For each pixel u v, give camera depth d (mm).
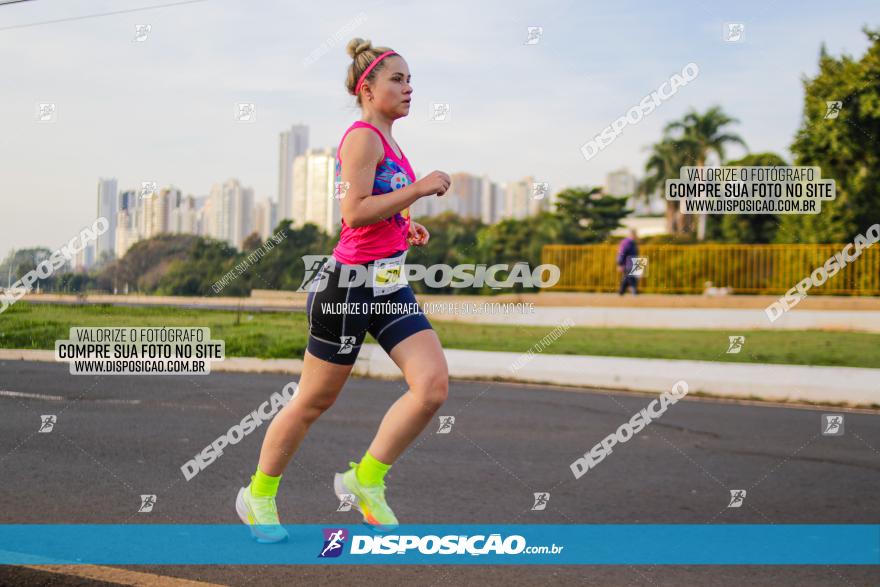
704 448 5074
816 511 3725
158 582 2664
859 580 2822
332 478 4156
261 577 2740
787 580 2814
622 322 14750
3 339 9297
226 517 3455
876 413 6496
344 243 2951
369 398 6828
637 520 3539
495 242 17422
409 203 2773
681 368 8320
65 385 7285
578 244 18266
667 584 2760
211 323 10289
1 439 4973
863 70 13719
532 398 7027
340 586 2666
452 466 4484
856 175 14922
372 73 2965
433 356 2906
